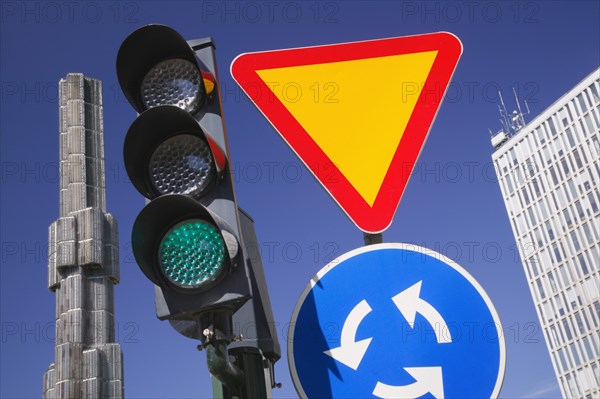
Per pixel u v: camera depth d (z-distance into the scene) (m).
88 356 48.88
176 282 2.88
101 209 57.47
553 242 94.12
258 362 3.47
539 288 95.19
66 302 51.50
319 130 4.20
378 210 4.03
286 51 4.32
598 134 89.56
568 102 94.25
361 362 3.42
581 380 87.56
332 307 3.53
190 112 3.28
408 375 3.39
